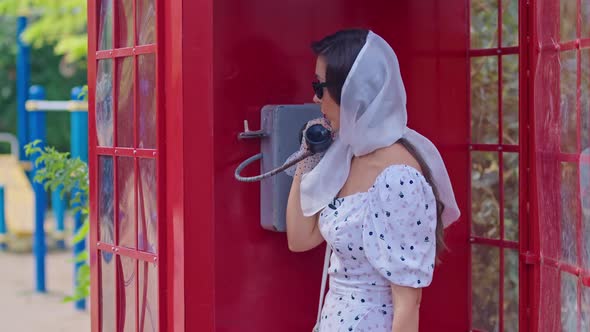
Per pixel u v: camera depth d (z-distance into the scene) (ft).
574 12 8.47
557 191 8.89
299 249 9.14
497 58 11.50
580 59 8.34
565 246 8.77
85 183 16.16
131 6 9.92
